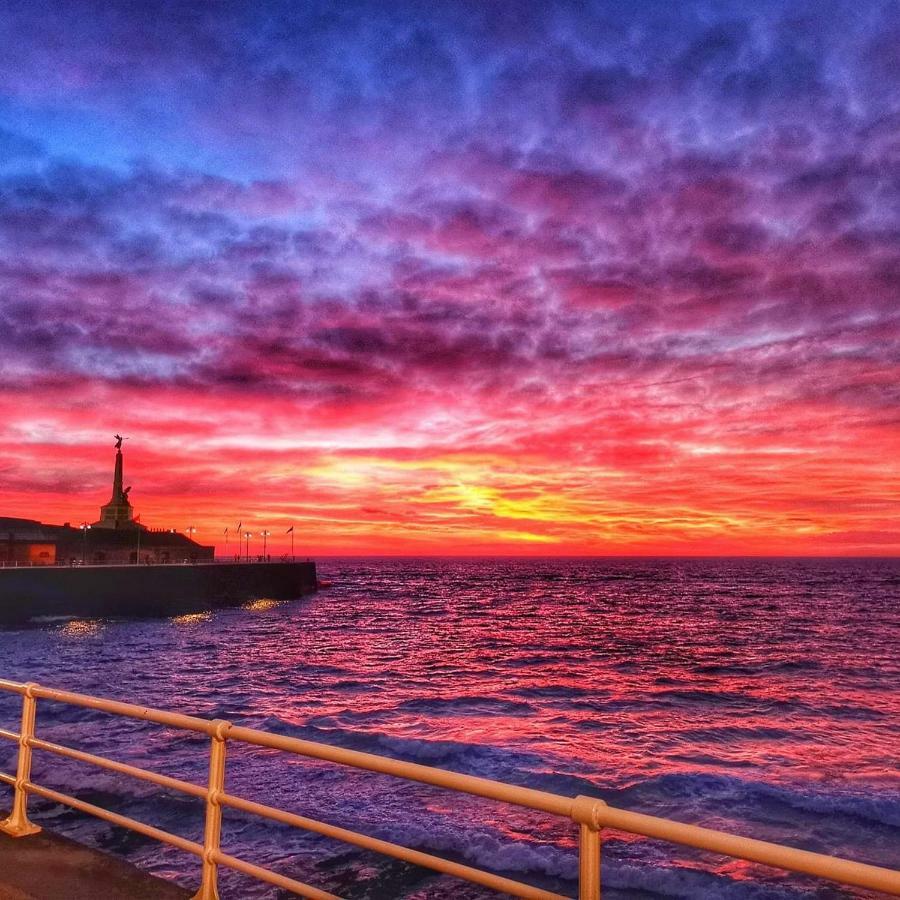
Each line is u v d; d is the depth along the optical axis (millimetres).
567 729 23031
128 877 3885
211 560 98875
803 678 35281
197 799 13328
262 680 33844
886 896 10164
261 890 9797
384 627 63938
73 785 13961
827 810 14305
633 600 99938
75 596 62375
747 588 127062
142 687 31375
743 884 10570
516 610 83938
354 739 20625
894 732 22797
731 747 20516
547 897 2424
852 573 195250
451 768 17688
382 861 10984
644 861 11352
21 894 3695
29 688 4477
